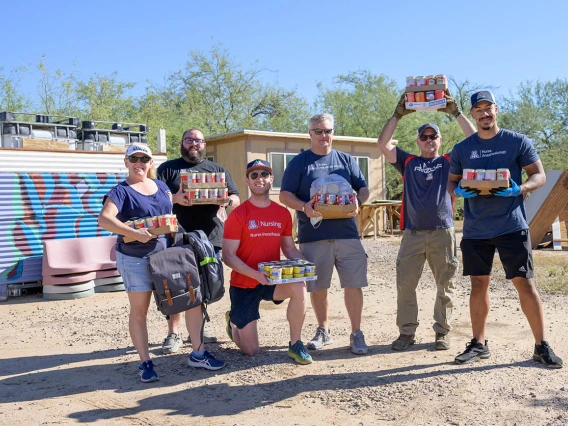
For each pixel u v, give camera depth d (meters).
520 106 34.38
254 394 4.38
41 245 9.30
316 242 5.48
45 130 10.23
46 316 7.76
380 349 5.49
